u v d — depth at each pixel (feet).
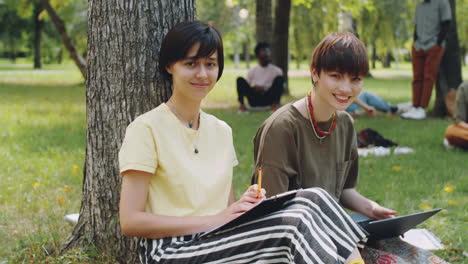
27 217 13.02
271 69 35.01
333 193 9.73
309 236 6.71
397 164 19.52
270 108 35.45
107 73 9.55
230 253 7.07
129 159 7.54
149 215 7.49
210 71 7.87
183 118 8.14
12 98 42.06
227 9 72.69
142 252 7.80
